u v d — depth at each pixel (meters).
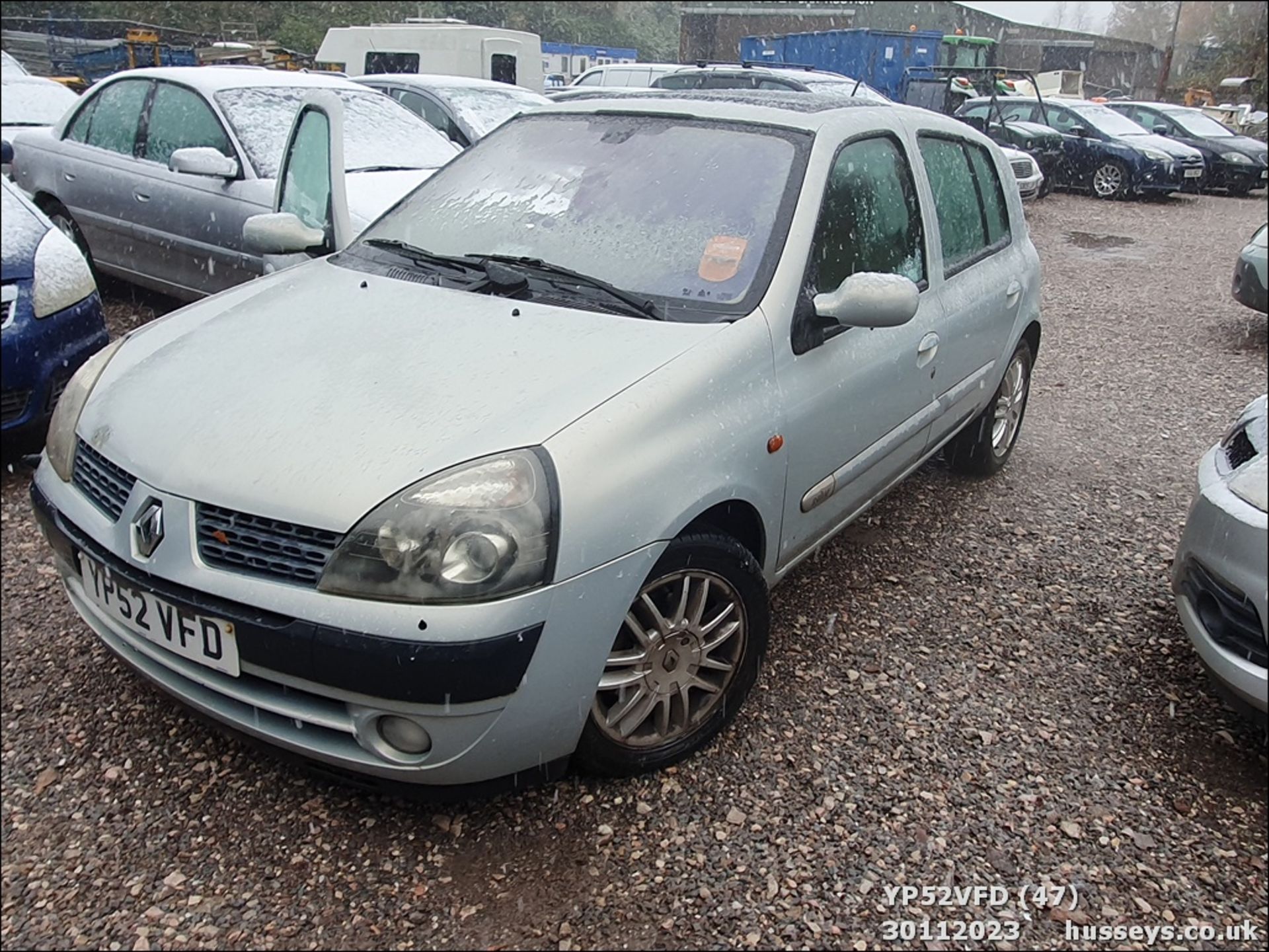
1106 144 16.39
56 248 4.50
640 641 2.42
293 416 2.32
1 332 4.12
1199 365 7.02
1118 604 3.58
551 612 2.12
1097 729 2.87
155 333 2.99
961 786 2.60
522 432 2.21
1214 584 2.72
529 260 2.95
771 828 2.43
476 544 2.05
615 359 2.47
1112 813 2.54
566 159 3.30
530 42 14.12
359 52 14.55
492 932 2.12
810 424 2.81
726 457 2.50
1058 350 7.35
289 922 2.13
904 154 3.50
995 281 4.05
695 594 2.54
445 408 2.29
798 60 20.05
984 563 3.85
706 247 2.86
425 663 2.02
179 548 2.22
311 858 2.30
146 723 2.74
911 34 18.95
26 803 2.45
